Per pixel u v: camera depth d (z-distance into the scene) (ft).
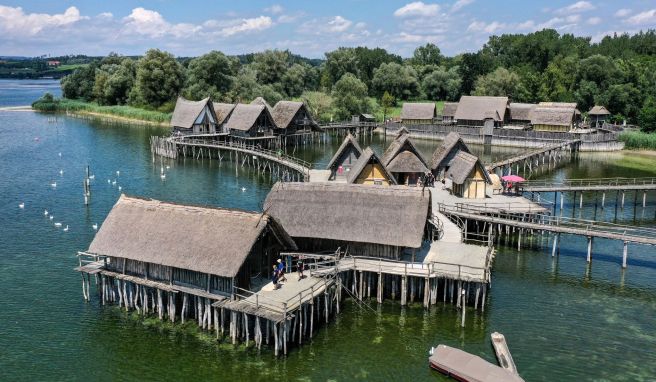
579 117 427.33
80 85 629.10
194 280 126.52
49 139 387.96
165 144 332.80
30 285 146.41
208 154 337.31
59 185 251.19
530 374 111.75
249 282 128.16
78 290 144.36
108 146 364.58
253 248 130.31
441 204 192.24
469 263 142.92
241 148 320.29
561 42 652.89
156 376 110.52
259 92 496.23
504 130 396.57
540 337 125.70
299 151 373.61
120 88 568.00
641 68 497.46
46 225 192.95
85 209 212.64
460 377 107.96
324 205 148.87
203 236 126.72
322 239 148.56
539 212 189.57
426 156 354.33
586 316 135.74
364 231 143.13
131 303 134.62
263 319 121.39
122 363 114.32
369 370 113.29
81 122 491.72
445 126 428.97
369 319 133.69
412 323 131.85
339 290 136.87
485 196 211.41
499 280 156.56
